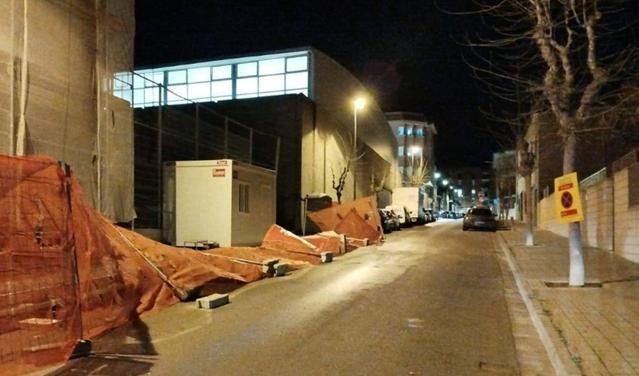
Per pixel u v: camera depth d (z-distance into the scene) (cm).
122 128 1510
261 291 1196
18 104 1167
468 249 2316
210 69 3959
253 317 933
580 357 657
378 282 1342
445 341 791
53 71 1267
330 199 3158
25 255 662
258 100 3195
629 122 2292
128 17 1545
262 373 636
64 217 713
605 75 1140
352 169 4278
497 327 884
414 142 9619
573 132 1185
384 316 952
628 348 696
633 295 1073
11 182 664
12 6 1152
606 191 1967
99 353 711
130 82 1554
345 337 805
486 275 1505
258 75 3853
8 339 621
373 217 2641
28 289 655
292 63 3778
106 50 1445
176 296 1044
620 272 1379
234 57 3866
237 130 3198
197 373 632
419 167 8700
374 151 5284
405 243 2627
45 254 684
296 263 1628
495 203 9288
